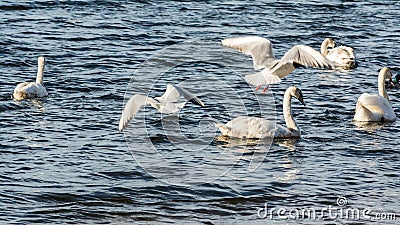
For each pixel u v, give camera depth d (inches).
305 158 859.4
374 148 892.6
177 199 753.6
